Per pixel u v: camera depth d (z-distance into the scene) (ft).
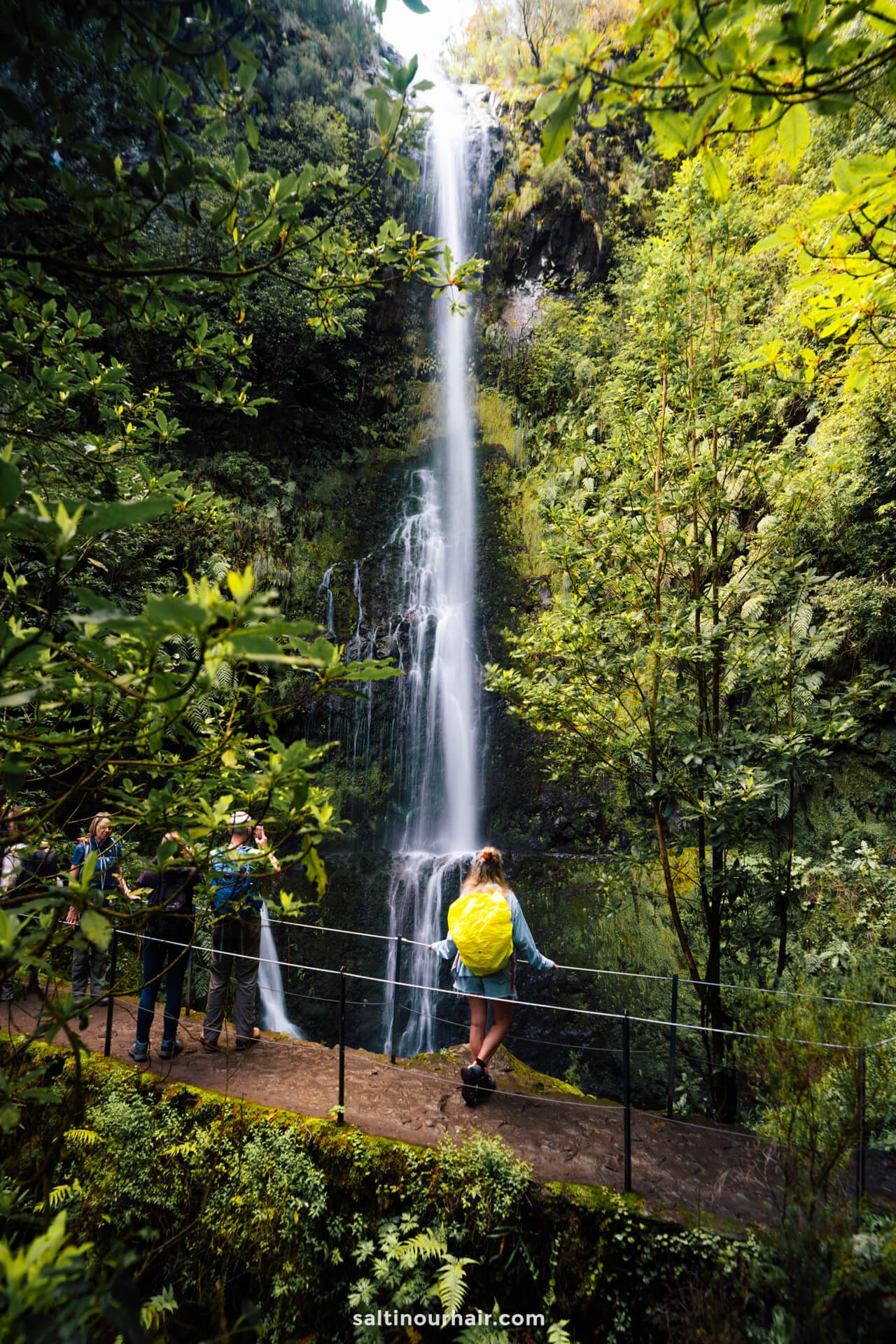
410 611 49.83
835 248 7.40
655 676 16.72
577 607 17.12
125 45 5.95
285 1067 14.28
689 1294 8.97
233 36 5.86
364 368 59.47
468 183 64.54
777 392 16.88
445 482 55.98
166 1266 11.12
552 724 18.19
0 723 6.24
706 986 15.34
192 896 13.43
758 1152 11.60
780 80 5.16
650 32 4.79
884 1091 10.02
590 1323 9.45
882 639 24.49
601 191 58.80
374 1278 10.07
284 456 54.34
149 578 26.86
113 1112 12.21
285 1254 10.62
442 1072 14.73
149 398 11.18
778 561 18.02
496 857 13.44
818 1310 7.55
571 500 18.66
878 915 18.94
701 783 16.20
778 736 15.53
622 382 18.56
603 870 19.62
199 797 5.91
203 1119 12.32
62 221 7.25
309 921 37.63
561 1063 29.55
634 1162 11.28
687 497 17.24
